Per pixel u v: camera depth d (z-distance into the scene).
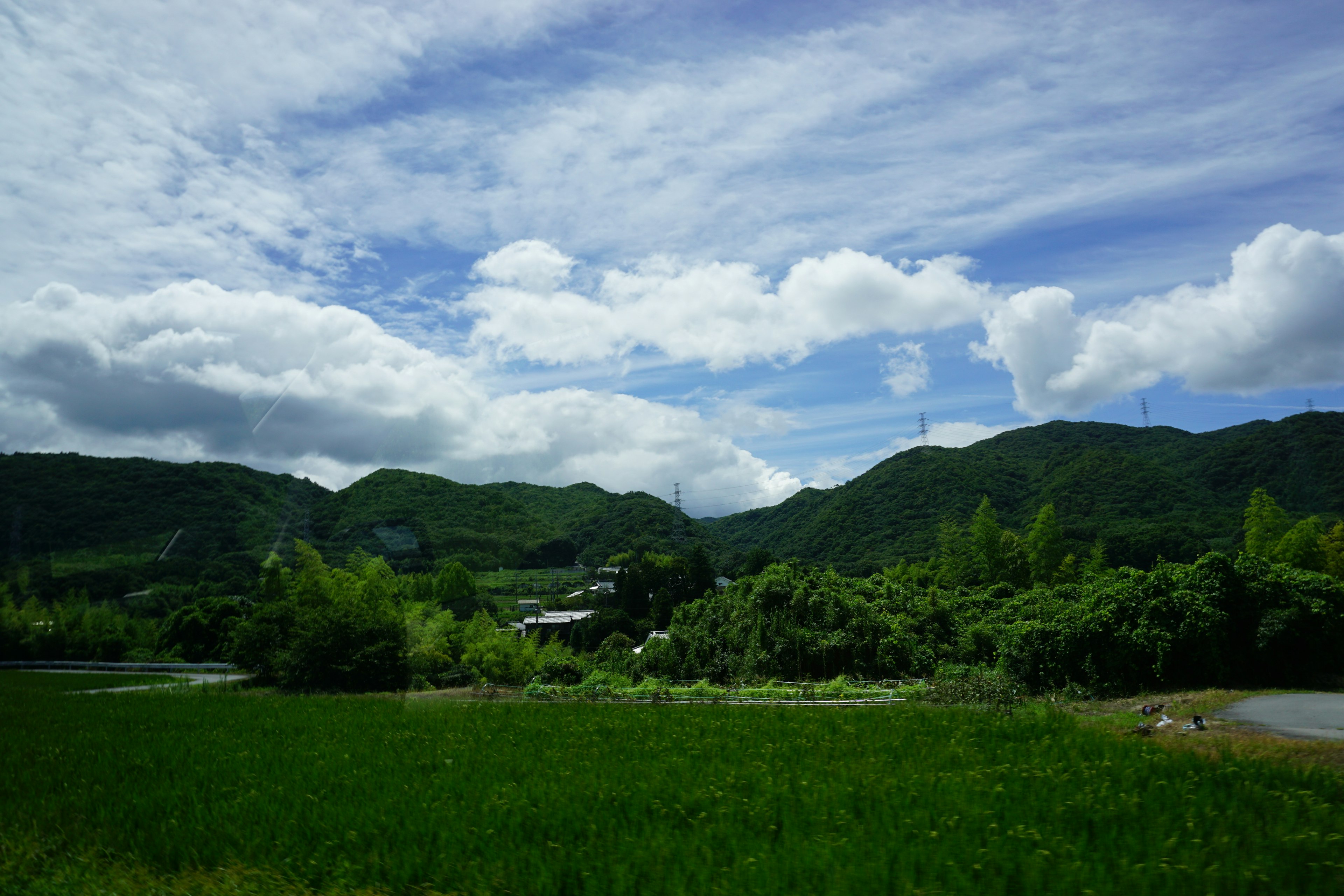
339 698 20.06
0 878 6.04
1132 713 12.93
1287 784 6.55
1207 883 4.67
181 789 8.73
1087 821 5.96
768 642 30.30
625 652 39.00
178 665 35.16
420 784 8.41
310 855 6.34
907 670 28.33
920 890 4.82
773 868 5.31
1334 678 16.39
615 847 5.99
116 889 5.82
